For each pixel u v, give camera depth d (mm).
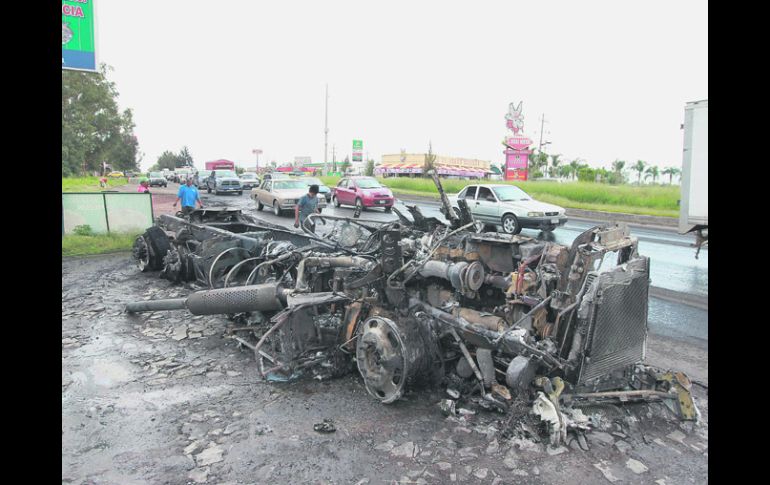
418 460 3572
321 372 5059
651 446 3760
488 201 16281
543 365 4074
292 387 4820
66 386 4762
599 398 4172
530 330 4277
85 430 3975
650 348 5801
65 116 38312
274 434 3938
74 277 9336
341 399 4555
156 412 4312
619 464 3529
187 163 113625
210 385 4871
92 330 6449
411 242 5562
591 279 3980
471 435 3893
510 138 45281
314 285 5926
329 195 25297
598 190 25469
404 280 4988
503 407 4117
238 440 3855
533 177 52750
